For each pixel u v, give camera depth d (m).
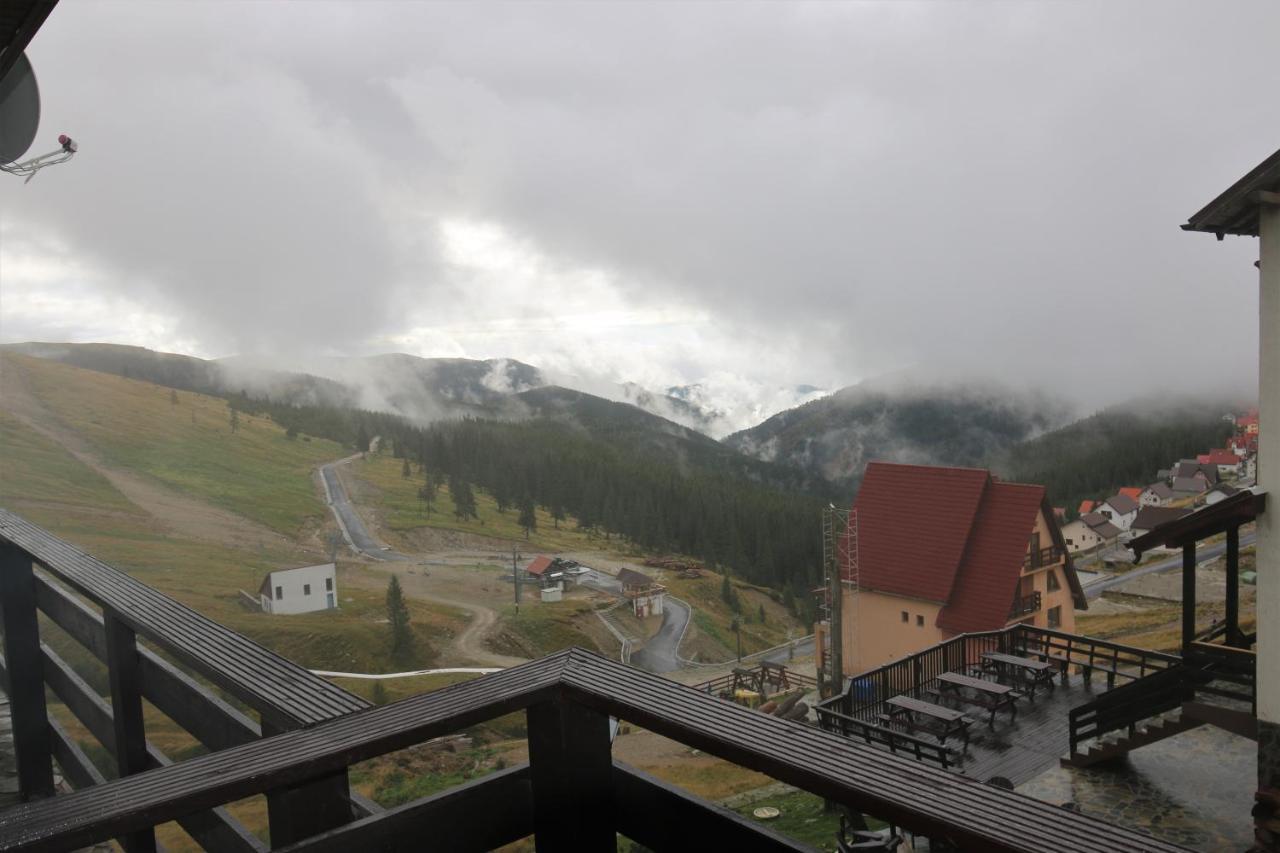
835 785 1.37
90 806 1.49
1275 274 6.74
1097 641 11.87
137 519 81.06
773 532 115.81
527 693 1.79
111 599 2.73
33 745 3.95
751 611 90.19
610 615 78.69
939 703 11.63
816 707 9.98
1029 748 10.00
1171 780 8.88
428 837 1.75
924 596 26.75
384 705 1.90
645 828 1.81
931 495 27.92
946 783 1.37
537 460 152.62
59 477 88.88
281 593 58.75
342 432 167.88
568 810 1.87
